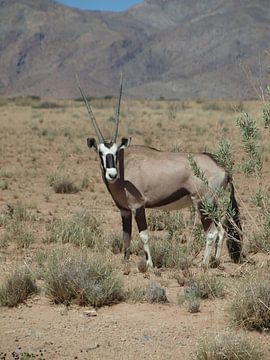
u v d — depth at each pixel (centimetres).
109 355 1641
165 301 2080
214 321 1877
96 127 2589
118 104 2642
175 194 2573
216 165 2555
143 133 9075
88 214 3600
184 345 1697
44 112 13338
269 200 1988
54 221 3478
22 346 1702
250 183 5062
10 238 3081
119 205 2639
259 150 2036
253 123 1947
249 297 1847
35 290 2147
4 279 2217
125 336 1766
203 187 2538
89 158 6944
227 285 2173
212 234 2578
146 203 2591
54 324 1869
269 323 1809
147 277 2394
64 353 1655
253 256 2630
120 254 2856
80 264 2142
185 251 2755
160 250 2689
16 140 8212
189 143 7906
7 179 5503
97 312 1978
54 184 5047
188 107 15625
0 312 1984
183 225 3316
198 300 2025
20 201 4341
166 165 2570
